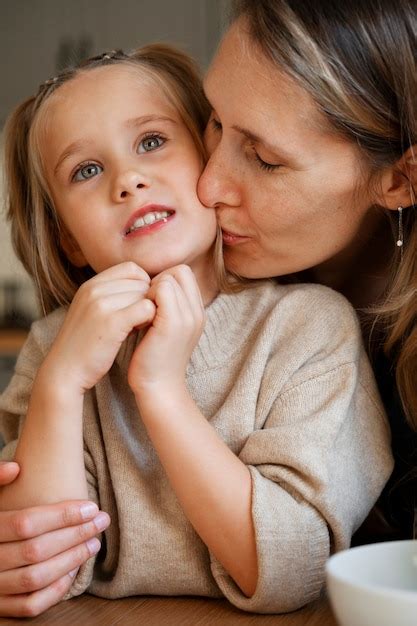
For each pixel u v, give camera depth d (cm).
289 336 105
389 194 101
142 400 92
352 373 100
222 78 97
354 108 94
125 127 106
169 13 332
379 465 101
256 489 90
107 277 96
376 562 69
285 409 99
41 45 352
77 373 94
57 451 93
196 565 95
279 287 111
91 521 91
